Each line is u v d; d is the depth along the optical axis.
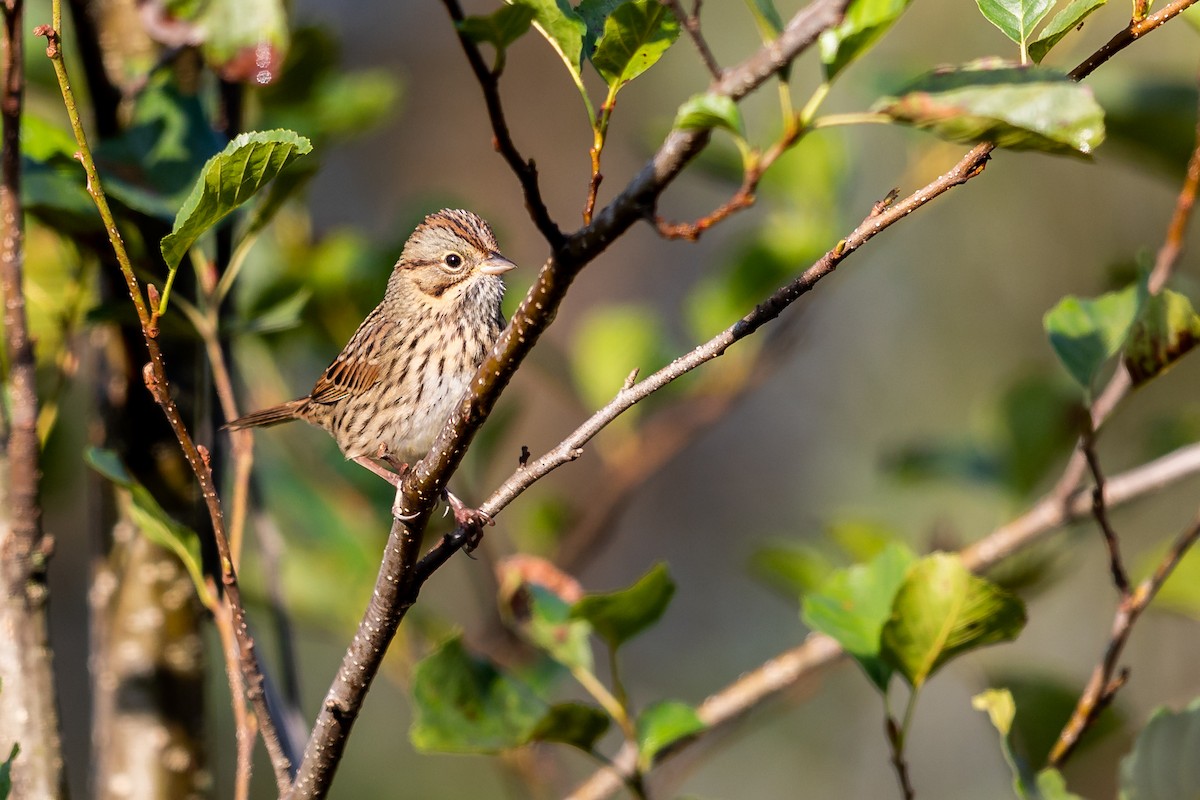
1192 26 7.98
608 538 12.04
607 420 5.93
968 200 18.09
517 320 5.25
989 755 19.03
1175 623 14.84
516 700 7.54
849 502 19.25
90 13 8.41
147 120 8.34
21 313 6.79
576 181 22.86
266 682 8.30
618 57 4.95
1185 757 7.00
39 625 6.90
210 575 7.20
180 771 8.81
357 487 11.10
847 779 18.97
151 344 5.77
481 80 4.45
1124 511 14.13
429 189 22.48
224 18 8.23
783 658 9.39
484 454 11.42
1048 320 7.48
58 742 6.88
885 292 19.78
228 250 8.72
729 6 20.42
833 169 11.55
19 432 6.85
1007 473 10.95
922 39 17.80
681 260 22.55
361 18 23.16
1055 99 4.49
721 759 18.95
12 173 6.66
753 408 21.78
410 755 18.08
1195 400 15.16
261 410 10.73
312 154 9.61
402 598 6.13
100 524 9.00
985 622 6.87
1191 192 7.64
